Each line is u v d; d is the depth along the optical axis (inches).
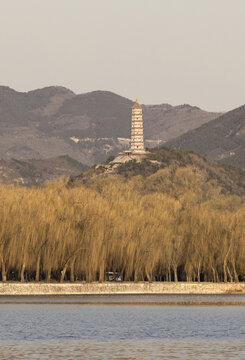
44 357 6466.5
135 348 7027.6
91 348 6978.4
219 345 7268.7
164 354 6717.5
